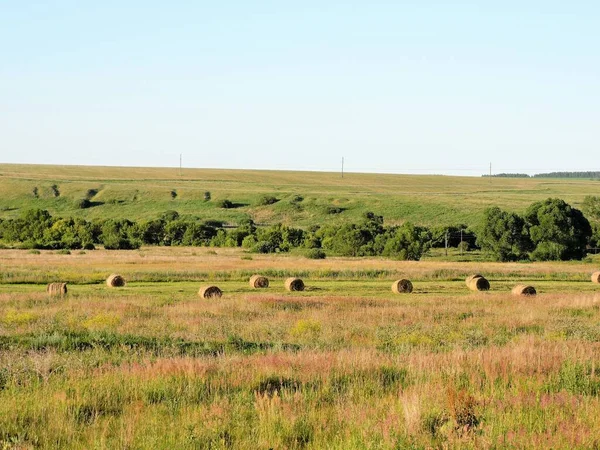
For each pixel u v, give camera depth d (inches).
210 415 594.6
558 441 524.7
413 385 735.7
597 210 5649.6
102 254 4040.4
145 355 936.9
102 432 561.3
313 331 1278.3
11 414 602.5
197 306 1598.2
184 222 5782.5
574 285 2488.9
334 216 7514.8
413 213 7500.0
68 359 876.6
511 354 876.0
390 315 1519.4
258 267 2817.4
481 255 4596.5
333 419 600.4
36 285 2191.2
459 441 520.1
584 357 866.8
